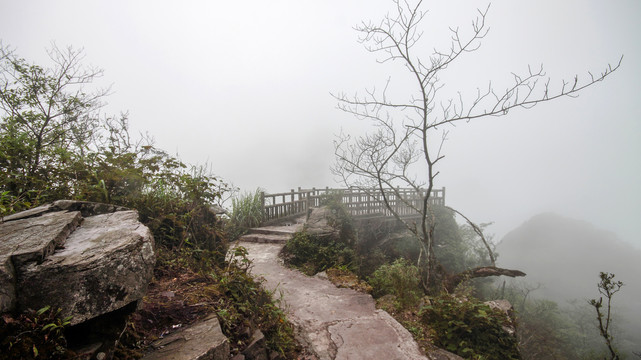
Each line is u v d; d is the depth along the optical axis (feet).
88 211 8.91
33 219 6.61
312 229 28.50
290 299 16.53
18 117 13.58
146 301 7.61
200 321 7.19
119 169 11.74
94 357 4.68
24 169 11.51
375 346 11.46
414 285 18.67
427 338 12.47
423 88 17.16
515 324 13.35
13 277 4.22
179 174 13.39
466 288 18.74
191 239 12.54
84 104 15.69
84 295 4.70
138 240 5.98
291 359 9.81
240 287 9.55
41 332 4.13
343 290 18.08
